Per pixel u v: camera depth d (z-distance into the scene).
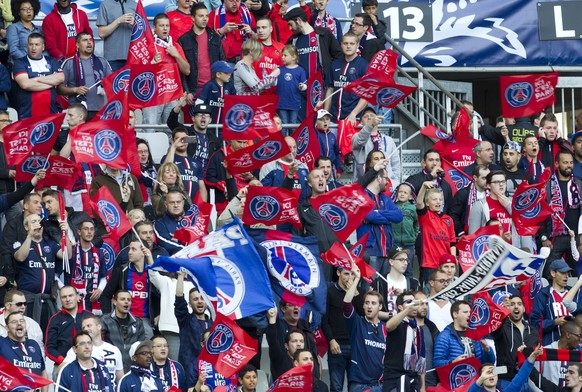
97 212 34.81
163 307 34.19
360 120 42.62
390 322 32.09
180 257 30.58
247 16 44.28
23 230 34.47
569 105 50.22
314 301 33.56
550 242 40.16
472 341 34.59
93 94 40.88
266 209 33.72
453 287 27.69
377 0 48.47
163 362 32.31
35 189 36.34
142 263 34.41
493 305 34.19
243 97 34.62
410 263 38.47
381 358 34.38
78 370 31.20
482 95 52.00
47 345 32.78
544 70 49.84
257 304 30.62
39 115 37.09
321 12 44.44
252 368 32.12
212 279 30.12
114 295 33.72
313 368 33.25
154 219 37.19
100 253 35.22
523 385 34.84
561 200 40.91
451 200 40.06
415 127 44.94
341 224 34.38
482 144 40.97
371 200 34.19
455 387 33.19
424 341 34.12
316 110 39.12
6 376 28.95
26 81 39.88
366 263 35.94
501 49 49.44
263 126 34.88
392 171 41.28
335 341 34.38
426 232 38.34
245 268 30.77
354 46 42.50
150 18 45.28
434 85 48.56
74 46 42.22
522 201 38.88
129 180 37.38
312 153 38.72
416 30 48.81
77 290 34.69
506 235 39.09
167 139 40.88
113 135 35.03
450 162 41.19
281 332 33.22
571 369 34.88
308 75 43.03
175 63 38.75
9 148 34.75
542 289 37.69
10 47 40.78
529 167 41.78
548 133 42.06
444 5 49.09
